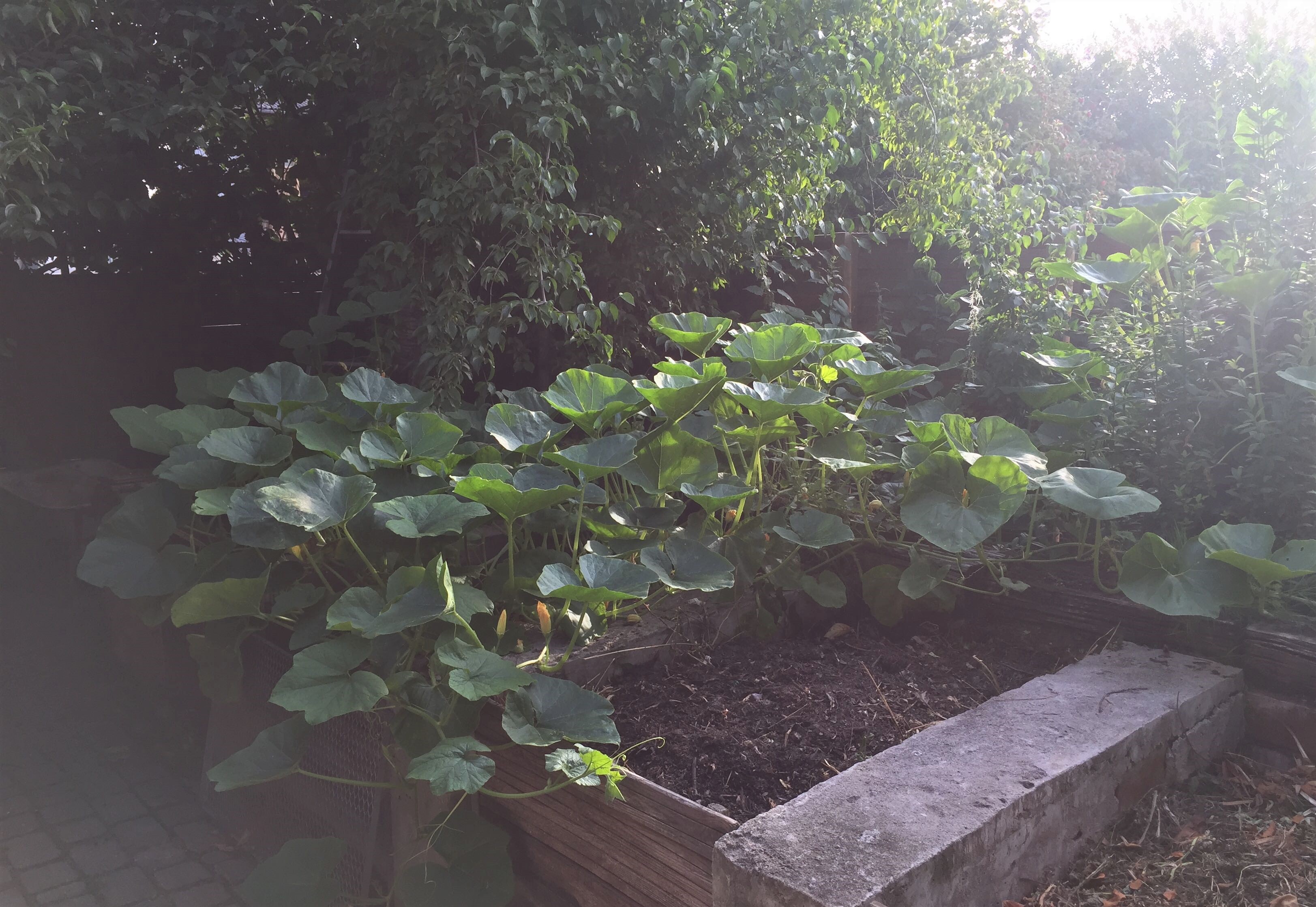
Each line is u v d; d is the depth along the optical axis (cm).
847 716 248
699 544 256
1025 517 334
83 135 409
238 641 273
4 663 439
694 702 260
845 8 434
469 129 376
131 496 280
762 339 306
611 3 386
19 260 528
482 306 387
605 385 286
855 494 347
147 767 355
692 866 191
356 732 262
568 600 239
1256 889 187
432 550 271
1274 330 303
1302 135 306
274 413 299
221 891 283
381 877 267
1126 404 311
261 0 466
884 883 159
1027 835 188
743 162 445
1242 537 250
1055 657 288
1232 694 245
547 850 230
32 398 568
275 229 592
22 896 281
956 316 521
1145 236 341
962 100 526
